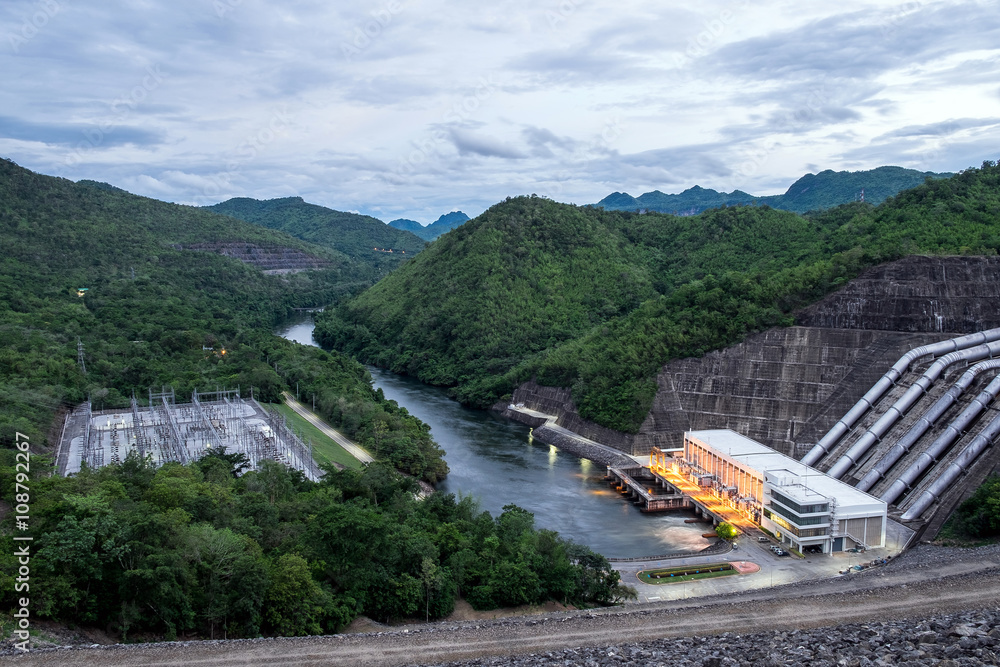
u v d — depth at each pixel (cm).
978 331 17975
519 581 9281
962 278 18725
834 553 12362
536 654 5700
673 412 19788
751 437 18625
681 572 11431
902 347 18088
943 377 16388
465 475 17575
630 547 13125
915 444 15188
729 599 9038
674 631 6619
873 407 17162
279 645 6019
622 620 6925
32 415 15800
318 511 10319
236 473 14062
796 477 13712
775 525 13262
